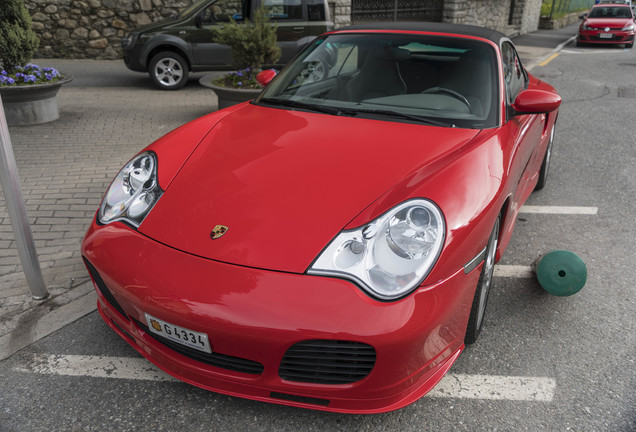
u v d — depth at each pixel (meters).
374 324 1.74
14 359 2.40
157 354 2.09
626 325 2.77
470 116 2.73
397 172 2.18
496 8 17.08
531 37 19.23
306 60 3.32
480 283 2.25
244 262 1.88
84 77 9.31
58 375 2.31
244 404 2.17
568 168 5.37
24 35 6.26
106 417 2.09
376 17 13.45
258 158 2.36
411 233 1.90
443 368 2.07
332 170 2.21
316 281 1.81
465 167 2.21
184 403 2.17
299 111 2.89
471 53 3.02
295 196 2.09
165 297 1.88
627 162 5.59
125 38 8.63
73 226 3.71
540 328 2.72
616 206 4.39
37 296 2.83
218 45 8.71
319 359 1.85
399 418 2.12
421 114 2.74
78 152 5.32
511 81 3.26
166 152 2.55
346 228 1.93
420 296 1.82
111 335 2.59
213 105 7.62
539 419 2.13
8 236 3.54
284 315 1.76
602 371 2.41
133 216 2.22
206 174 2.31
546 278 2.92
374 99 2.89
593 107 8.34
